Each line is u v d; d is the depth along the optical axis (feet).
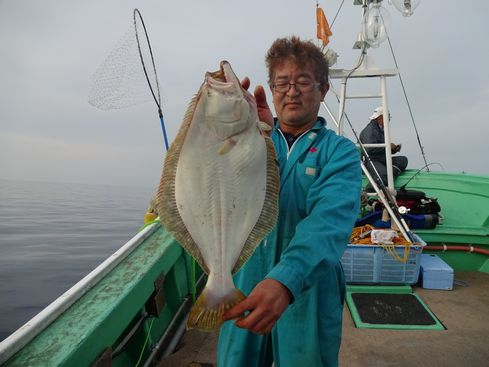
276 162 4.86
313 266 4.07
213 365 8.73
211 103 4.47
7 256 48.47
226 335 6.00
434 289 12.76
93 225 86.53
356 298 11.88
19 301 30.07
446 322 10.57
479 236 14.52
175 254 10.00
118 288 6.82
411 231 13.88
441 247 14.74
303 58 5.45
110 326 5.93
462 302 11.81
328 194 4.78
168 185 4.53
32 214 115.85
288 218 5.53
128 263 8.15
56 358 4.74
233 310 3.76
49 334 5.28
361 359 8.90
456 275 14.15
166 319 9.97
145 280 7.58
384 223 14.79
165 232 10.32
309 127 5.90
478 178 17.94
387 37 14.26
